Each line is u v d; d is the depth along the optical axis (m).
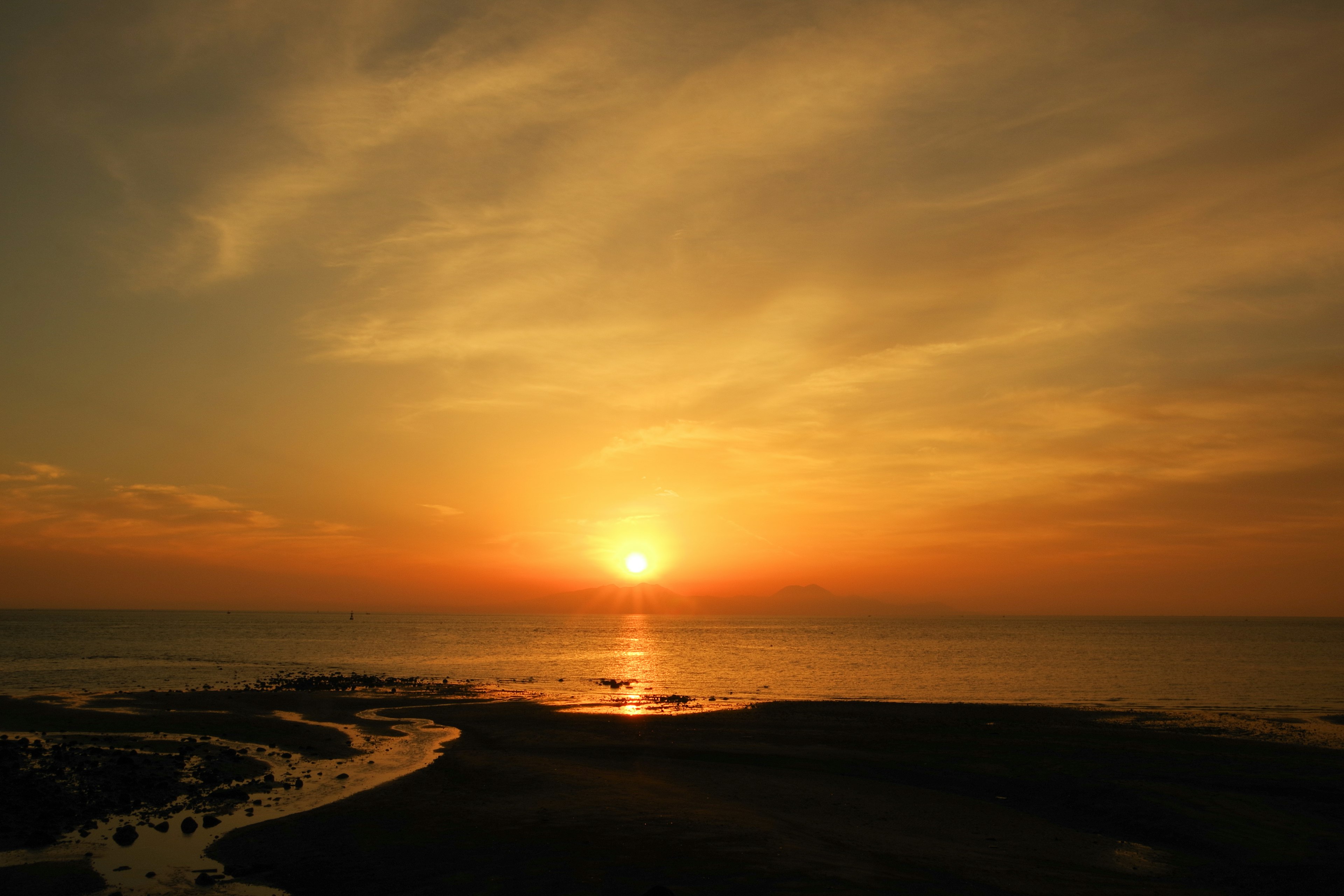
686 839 18.55
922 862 17.27
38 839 18.06
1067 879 16.50
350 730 36.91
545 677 78.50
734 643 174.38
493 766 28.05
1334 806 22.58
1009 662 106.50
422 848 17.80
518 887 15.27
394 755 30.23
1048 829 20.84
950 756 30.12
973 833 20.25
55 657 93.75
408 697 53.19
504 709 45.44
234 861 16.98
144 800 21.91
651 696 57.84
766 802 23.05
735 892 14.88
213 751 29.70
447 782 25.12
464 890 15.12
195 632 188.75
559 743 33.28
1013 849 18.83
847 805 22.95
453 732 36.69
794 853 17.47
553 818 20.47
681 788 24.64
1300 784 25.14
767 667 96.44
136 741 31.73
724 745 32.72
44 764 25.75
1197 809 21.83
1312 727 40.84
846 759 29.64
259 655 108.62
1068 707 49.50
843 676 80.94
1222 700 57.16
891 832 20.05
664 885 15.24
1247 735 37.84
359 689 61.03
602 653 125.12
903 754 30.66
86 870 16.22
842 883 15.41
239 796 22.69
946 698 59.94
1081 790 24.44
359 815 20.66
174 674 74.44
